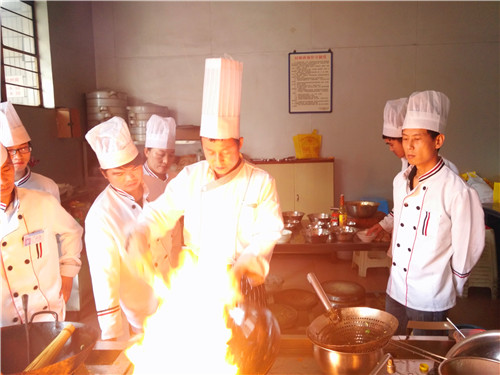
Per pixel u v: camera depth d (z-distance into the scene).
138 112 4.44
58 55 4.14
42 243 1.59
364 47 4.77
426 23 4.69
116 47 4.91
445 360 0.95
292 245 2.60
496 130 4.79
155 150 2.38
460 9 4.64
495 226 3.92
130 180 1.71
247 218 1.48
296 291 2.70
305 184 4.68
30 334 1.13
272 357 1.02
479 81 4.73
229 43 4.86
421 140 1.69
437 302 1.75
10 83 3.59
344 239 2.63
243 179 1.47
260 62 4.86
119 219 1.69
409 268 1.82
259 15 4.80
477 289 3.88
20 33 3.77
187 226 1.55
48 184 2.18
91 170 4.66
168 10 4.85
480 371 0.94
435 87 4.77
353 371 1.04
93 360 1.17
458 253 1.69
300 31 4.79
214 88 1.30
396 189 1.95
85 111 4.68
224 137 1.33
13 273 1.51
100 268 1.63
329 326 1.21
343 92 4.85
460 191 1.67
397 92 4.81
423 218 1.76
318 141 4.88
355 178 4.96
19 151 1.93
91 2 4.85
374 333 1.20
